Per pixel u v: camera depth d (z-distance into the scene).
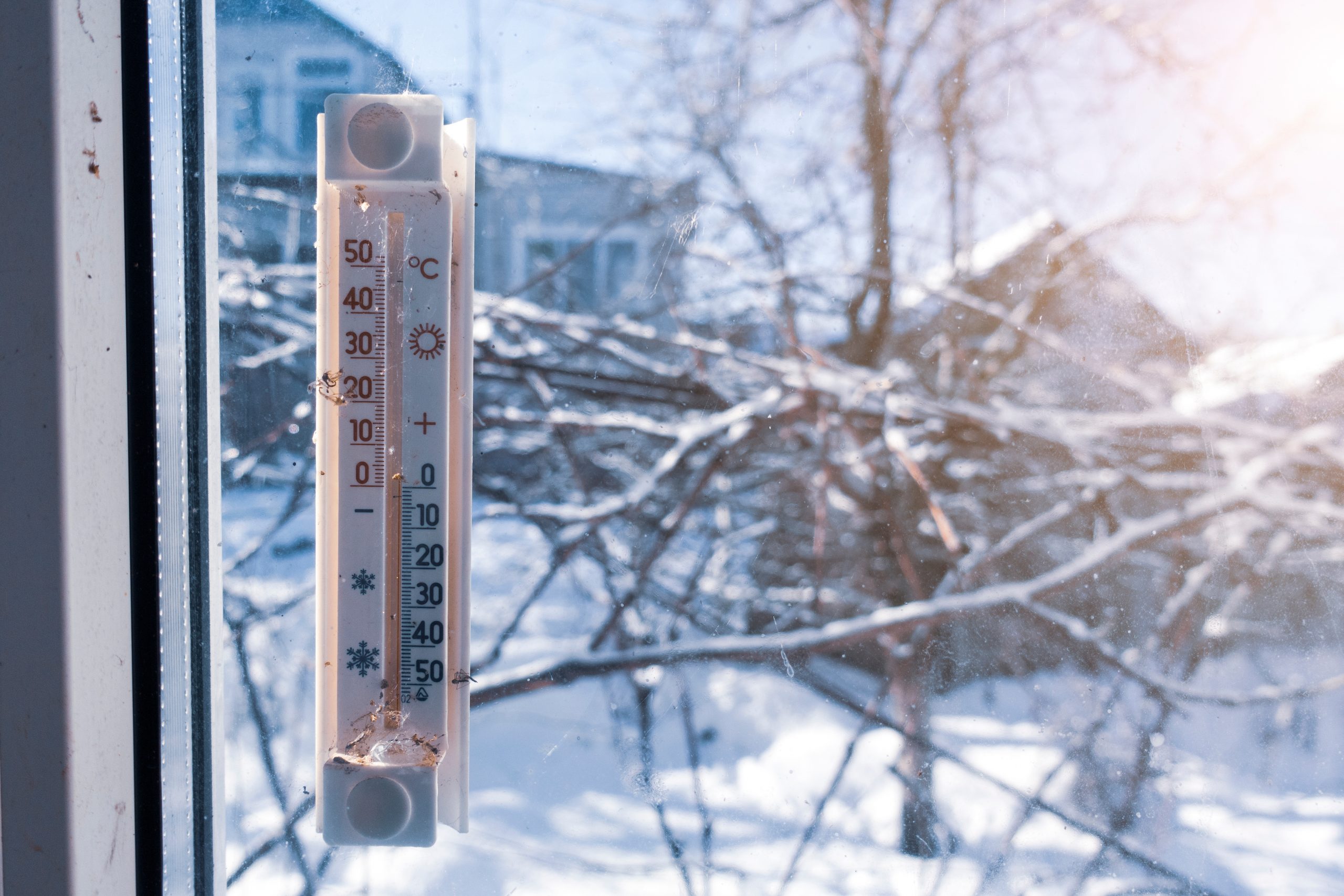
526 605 1.48
